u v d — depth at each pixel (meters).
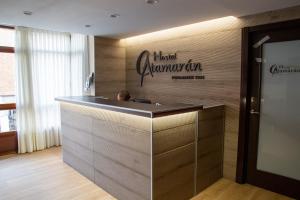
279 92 3.07
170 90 4.30
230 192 3.15
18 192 3.13
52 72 4.98
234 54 3.36
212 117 3.24
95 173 3.36
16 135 4.77
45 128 5.00
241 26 3.27
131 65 5.08
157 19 3.48
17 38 4.45
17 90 4.54
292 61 2.94
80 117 3.60
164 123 2.53
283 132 3.07
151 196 2.49
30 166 4.02
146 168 2.52
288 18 2.85
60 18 3.43
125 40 5.20
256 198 3.00
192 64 3.90
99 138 3.21
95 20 3.54
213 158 3.35
